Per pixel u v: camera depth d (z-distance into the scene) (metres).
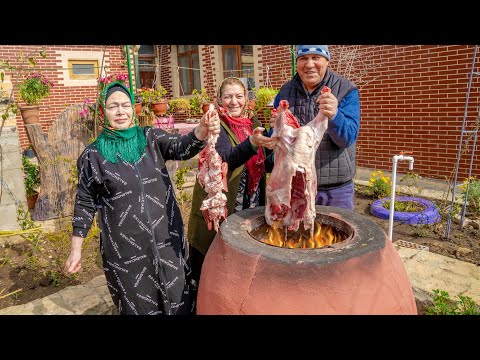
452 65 6.30
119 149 2.50
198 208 3.15
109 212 2.52
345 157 3.05
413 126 6.98
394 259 2.11
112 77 6.17
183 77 12.94
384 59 7.10
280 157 2.29
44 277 4.07
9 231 4.52
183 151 2.57
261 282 1.92
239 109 3.09
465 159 6.40
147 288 2.55
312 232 2.34
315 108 2.98
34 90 6.30
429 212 5.07
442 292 3.05
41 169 5.57
